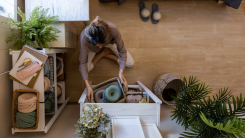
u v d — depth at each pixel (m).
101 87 2.10
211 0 2.66
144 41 2.66
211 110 1.66
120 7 2.58
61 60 2.30
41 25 1.68
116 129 1.59
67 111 2.37
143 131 1.66
